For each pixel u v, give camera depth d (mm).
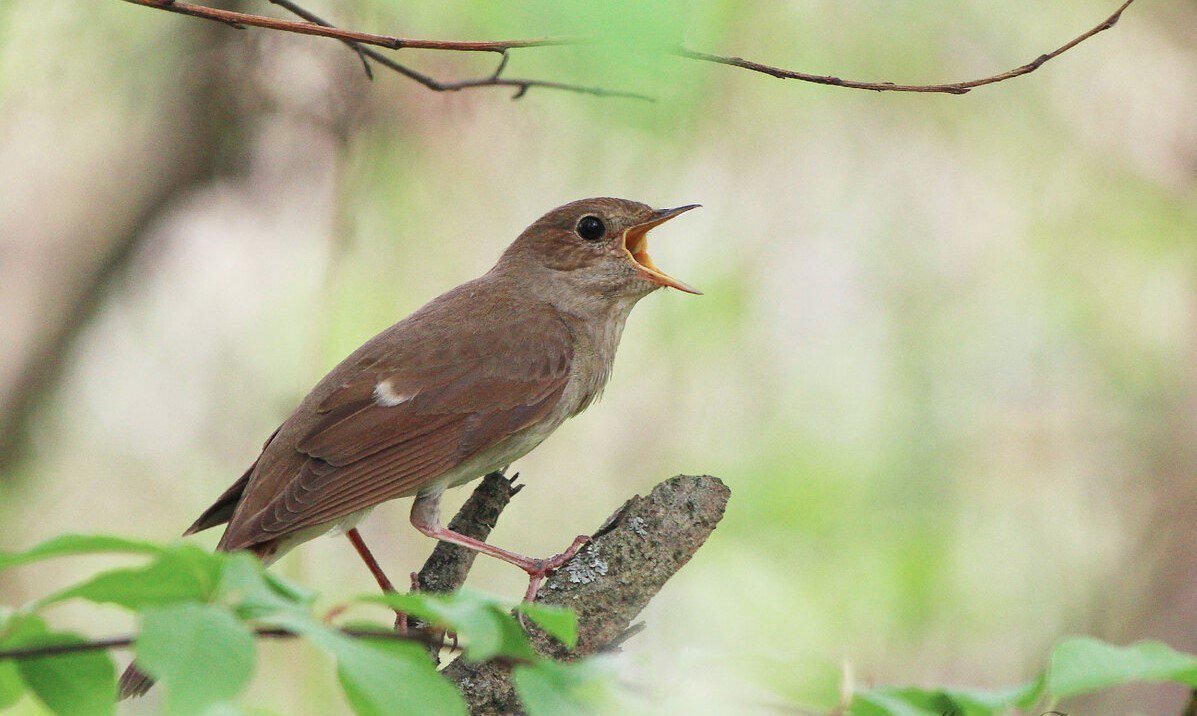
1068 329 13523
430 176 12242
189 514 13930
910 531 12977
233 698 2650
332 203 12141
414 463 8141
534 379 8625
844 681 3322
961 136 13422
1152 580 13266
